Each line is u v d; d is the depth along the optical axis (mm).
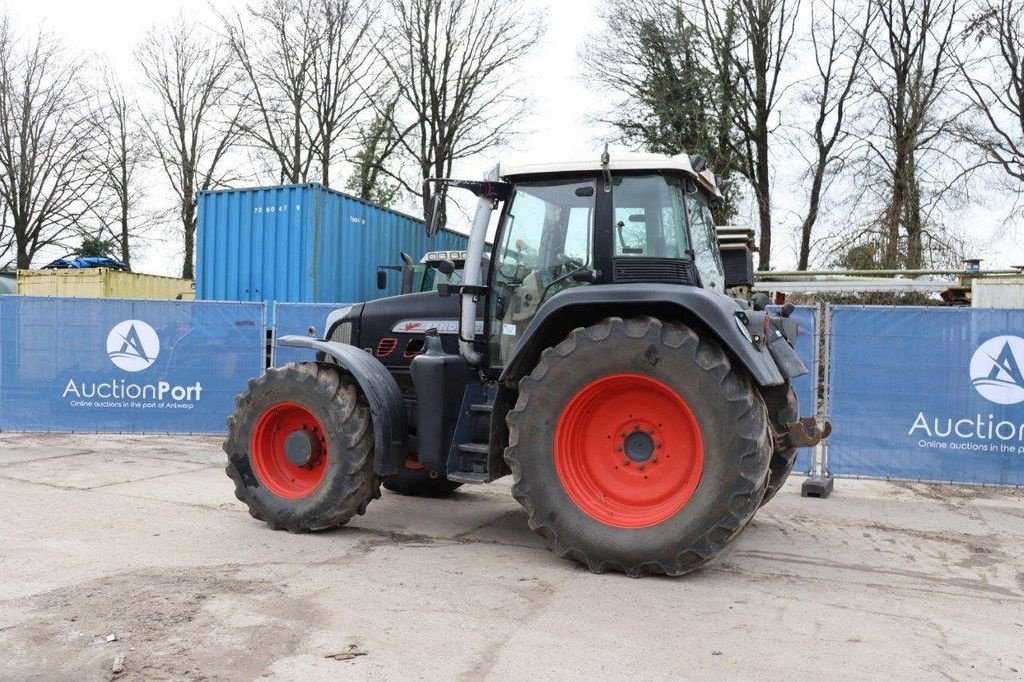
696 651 3322
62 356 9070
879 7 20406
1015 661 3312
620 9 22141
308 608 3701
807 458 7410
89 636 3330
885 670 3182
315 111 25078
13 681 2943
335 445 5027
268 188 12406
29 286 18328
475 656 3213
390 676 3016
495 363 5148
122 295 18203
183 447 8711
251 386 5266
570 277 4879
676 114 21656
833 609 3904
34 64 29062
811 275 15992
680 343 4250
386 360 5867
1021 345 6930
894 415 7234
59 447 8539
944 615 3877
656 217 4777
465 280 5129
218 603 3730
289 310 9398
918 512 6410
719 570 4512
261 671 3037
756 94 22062
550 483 4449
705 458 4191
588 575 4340
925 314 7141
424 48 24094
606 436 4535
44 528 5055
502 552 4812
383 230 13820
